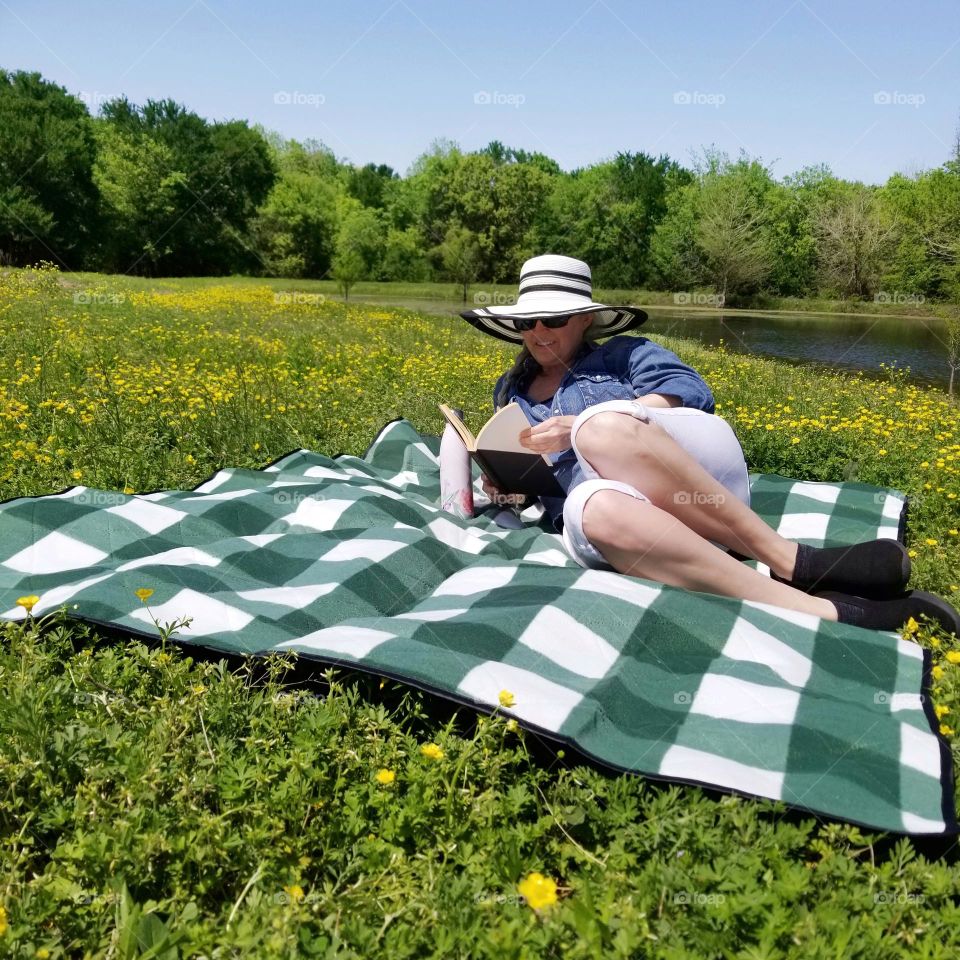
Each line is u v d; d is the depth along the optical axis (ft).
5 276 59.77
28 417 17.83
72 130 168.45
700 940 4.54
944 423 22.40
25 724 5.85
